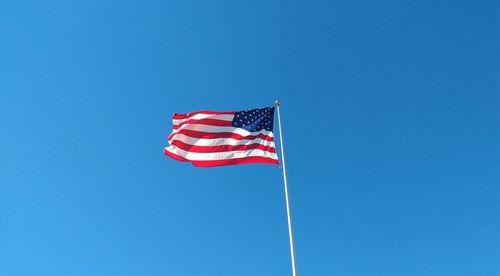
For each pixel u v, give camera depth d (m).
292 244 17.02
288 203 18.08
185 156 19.92
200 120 20.64
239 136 20.20
